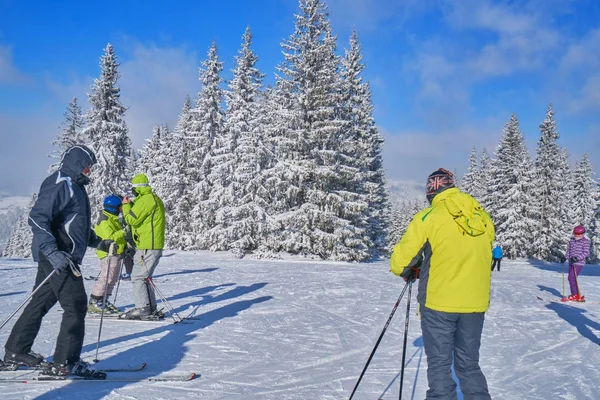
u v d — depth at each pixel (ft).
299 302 30.30
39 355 15.01
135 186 22.71
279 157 80.94
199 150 100.89
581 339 22.67
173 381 14.79
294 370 16.57
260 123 86.94
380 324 24.54
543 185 132.77
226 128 93.66
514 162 128.67
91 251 81.51
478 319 11.42
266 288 36.11
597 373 17.34
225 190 89.92
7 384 13.62
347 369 16.88
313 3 78.33
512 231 124.47
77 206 14.19
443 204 11.57
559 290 41.52
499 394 15.03
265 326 23.08
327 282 41.09
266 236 80.74
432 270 11.48
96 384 14.11
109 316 23.53
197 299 30.25
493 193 133.18
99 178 96.99
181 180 113.91
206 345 19.15
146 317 23.08
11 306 25.40
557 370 17.67
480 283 11.28
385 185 124.88
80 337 14.44
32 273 41.86
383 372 16.69
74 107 112.78
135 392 13.67
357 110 97.86
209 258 70.69
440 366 11.41
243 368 16.53
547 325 25.77
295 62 79.46
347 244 78.79
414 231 11.57
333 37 79.00
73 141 111.04
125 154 102.37
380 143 117.50
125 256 24.70
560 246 129.39
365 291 36.19
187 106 124.57
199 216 102.42
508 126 132.67
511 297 36.19
